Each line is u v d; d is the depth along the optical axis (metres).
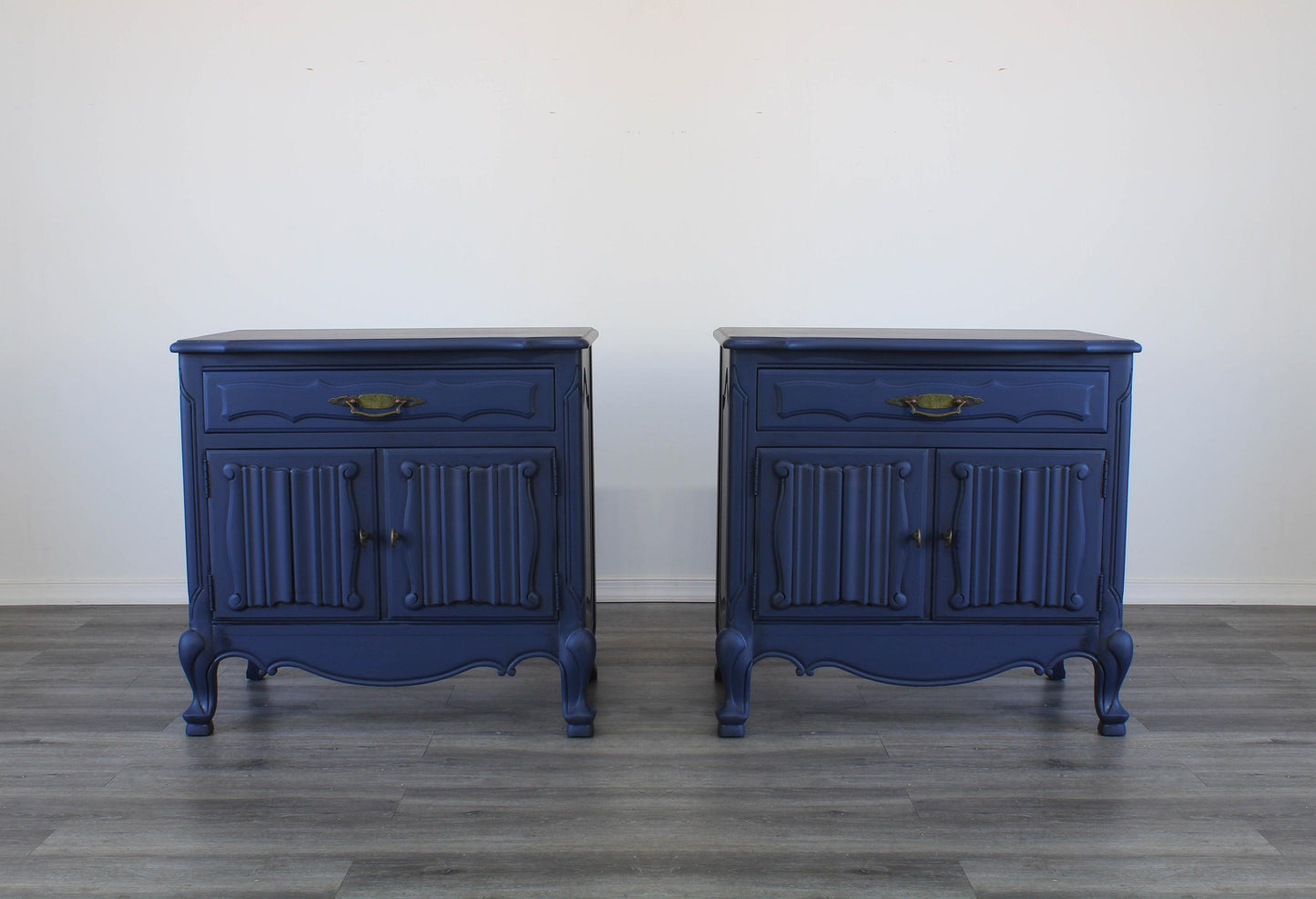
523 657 2.09
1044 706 2.25
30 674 2.42
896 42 2.78
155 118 2.78
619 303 2.89
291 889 1.53
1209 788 1.86
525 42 2.78
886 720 2.17
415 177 2.82
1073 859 1.62
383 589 2.06
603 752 2.01
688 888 1.54
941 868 1.59
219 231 2.83
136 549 2.97
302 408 1.99
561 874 1.57
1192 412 2.92
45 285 2.83
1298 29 2.76
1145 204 2.83
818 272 2.88
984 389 1.99
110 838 1.68
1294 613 2.91
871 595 2.05
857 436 2.02
